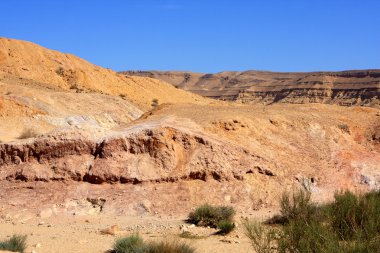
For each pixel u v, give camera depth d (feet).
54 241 52.80
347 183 74.84
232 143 77.00
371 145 85.30
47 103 183.11
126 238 48.06
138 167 72.28
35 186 71.46
